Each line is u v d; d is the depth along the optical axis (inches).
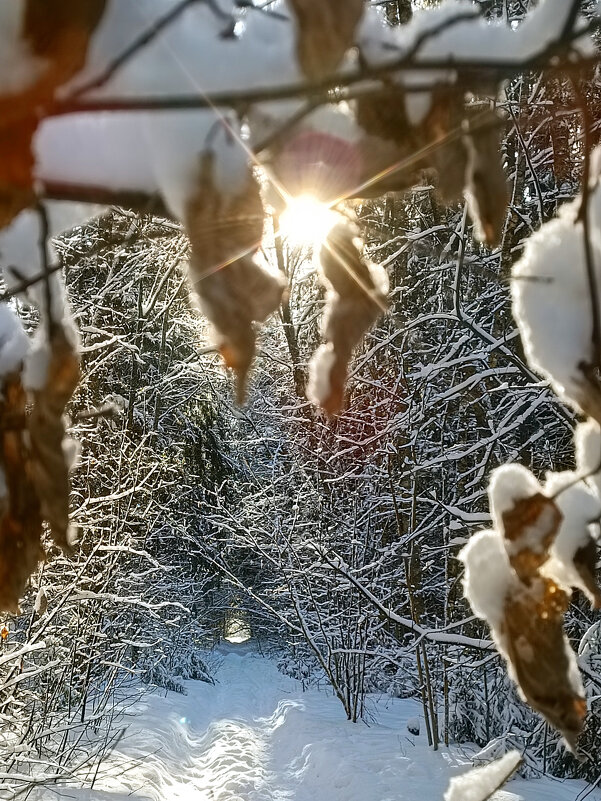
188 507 534.0
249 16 26.7
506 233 244.7
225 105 24.3
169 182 26.0
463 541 277.7
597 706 234.1
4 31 22.1
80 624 263.9
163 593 456.4
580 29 27.5
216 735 467.5
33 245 31.7
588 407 32.4
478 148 29.9
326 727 405.4
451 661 296.2
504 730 310.8
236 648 972.6
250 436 494.6
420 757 323.9
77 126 26.2
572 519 36.7
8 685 220.1
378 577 371.2
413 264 312.0
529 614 35.5
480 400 289.0
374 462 365.7
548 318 33.0
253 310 26.4
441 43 28.3
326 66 25.5
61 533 32.7
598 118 155.1
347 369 32.0
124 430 323.6
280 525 399.9
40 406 32.3
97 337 297.9
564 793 259.3
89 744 306.8
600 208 33.8
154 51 24.8
